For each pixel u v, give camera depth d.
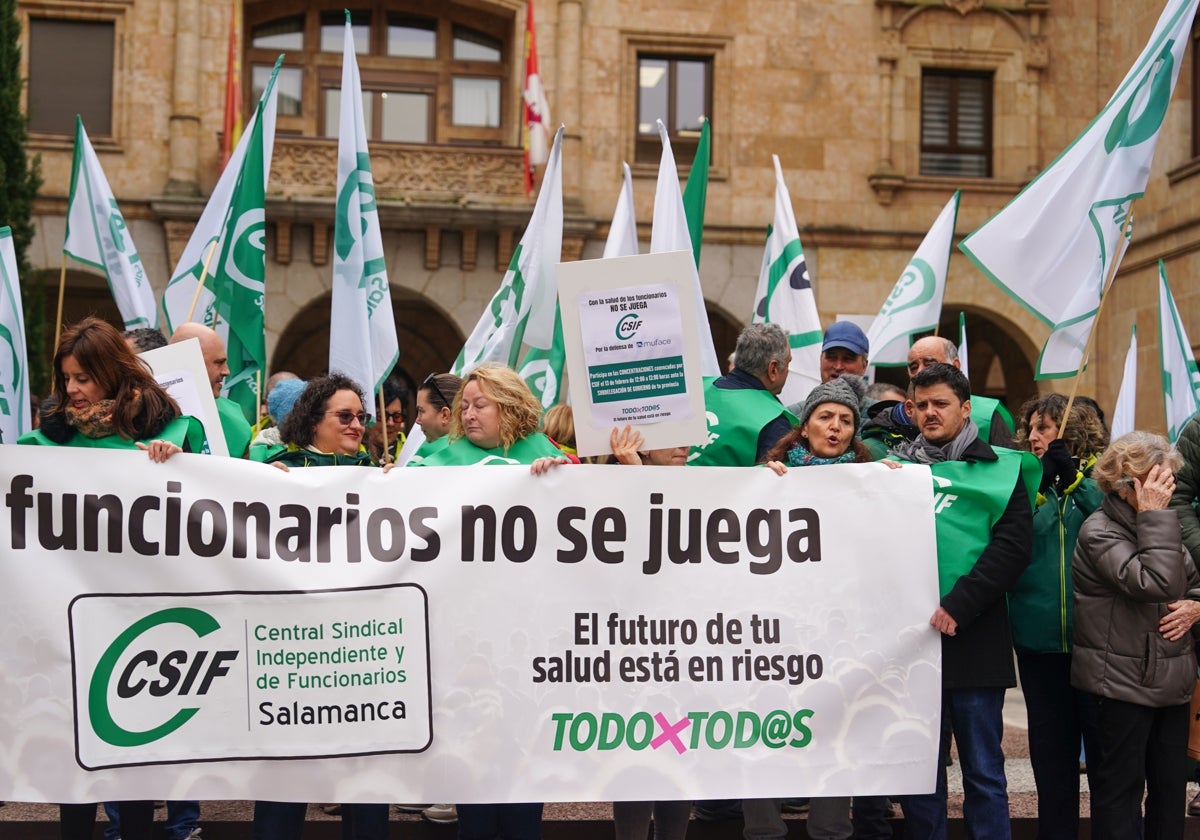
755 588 4.97
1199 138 17.61
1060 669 5.61
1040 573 5.54
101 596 4.73
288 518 4.84
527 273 7.92
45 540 4.73
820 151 19.47
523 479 4.93
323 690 4.80
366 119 19.73
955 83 20.05
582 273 4.87
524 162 18.84
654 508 4.95
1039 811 5.62
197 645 4.76
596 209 19.03
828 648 4.97
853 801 5.73
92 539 4.75
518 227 18.72
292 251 18.58
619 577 4.93
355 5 19.72
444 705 4.84
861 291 19.42
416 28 19.91
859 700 4.97
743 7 19.39
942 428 5.17
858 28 19.58
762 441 5.67
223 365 6.22
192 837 5.91
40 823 6.12
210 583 4.78
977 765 5.04
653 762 4.88
